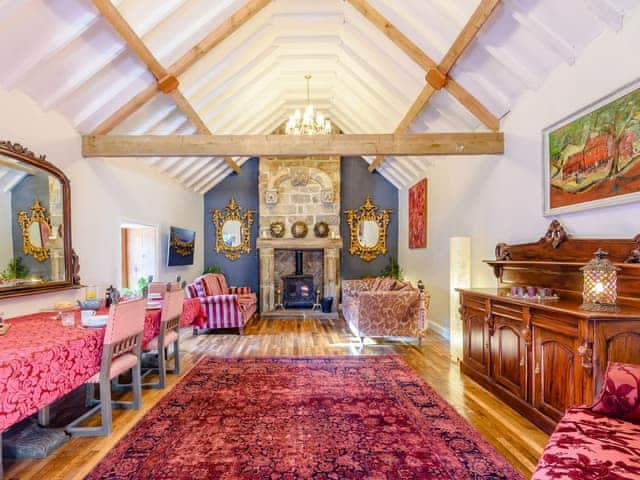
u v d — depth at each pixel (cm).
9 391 174
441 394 313
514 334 281
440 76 368
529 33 288
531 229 333
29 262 321
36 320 283
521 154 348
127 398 311
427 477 198
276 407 287
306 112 503
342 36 453
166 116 459
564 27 265
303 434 245
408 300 484
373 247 797
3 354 185
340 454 221
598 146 252
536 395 255
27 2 249
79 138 387
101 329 248
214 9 345
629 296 230
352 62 496
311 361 411
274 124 710
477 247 440
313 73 560
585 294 235
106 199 439
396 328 484
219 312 550
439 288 569
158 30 330
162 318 333
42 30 275
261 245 749
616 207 241
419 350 460
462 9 306
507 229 374
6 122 298
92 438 240
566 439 150
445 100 429
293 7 402
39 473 203
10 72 291
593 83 257
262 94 575
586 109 262
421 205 647
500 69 337
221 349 468
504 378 296
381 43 409
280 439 238
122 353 271
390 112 535
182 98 413
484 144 378
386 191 803
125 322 259
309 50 492
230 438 240
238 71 460
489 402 296
